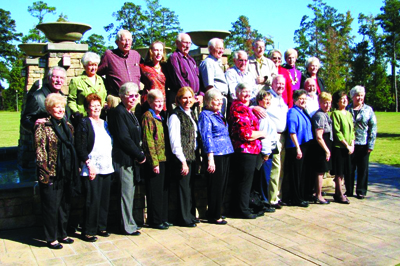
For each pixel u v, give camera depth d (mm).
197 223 5254
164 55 6012
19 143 8625
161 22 32875
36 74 11055
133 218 5227
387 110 60219
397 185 7477
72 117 4992
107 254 4145
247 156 5336
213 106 5156
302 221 5305
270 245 4422
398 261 3980
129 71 5473
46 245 4383
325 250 4270
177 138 4969
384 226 5086
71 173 4312
